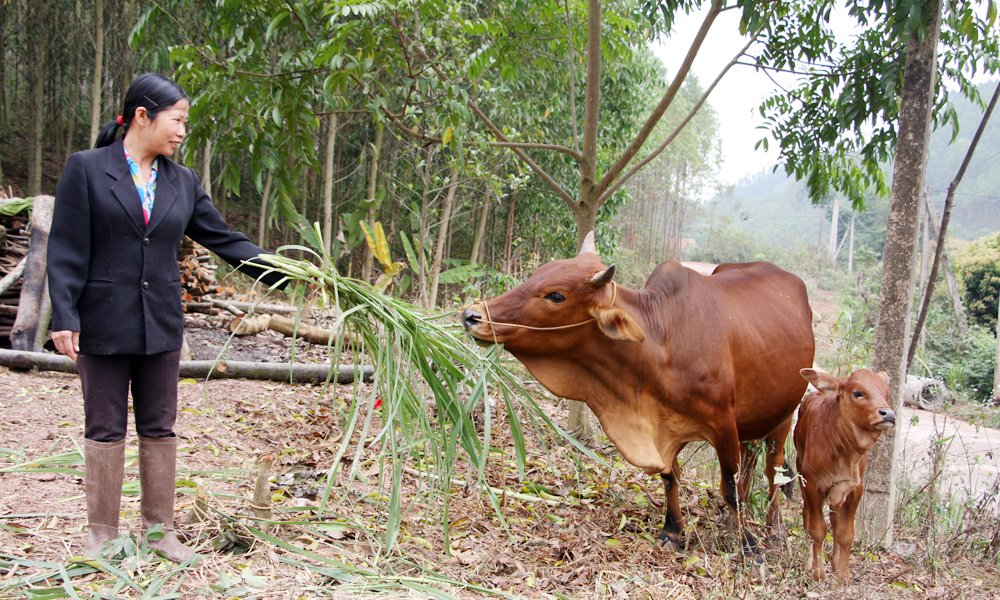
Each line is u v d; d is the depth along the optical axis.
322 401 5.43
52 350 6.16
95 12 11.45
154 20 5.59
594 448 5.46
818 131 6.23
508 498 4.12
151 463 2.56
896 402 4.36
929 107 4.30
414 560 2.98
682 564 3.49
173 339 2.52
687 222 51.03
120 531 2.68
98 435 2.43
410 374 3.06
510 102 9.19
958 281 19.47
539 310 3.39
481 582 2.92
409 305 3.33
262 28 5.21
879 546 4.20
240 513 3.04
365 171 14.88
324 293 2.89
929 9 4.25
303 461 4.09
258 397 5.26
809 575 3.46
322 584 2.52
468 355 3.34
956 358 14.37
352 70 4.88
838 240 54.25
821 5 5.59
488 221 16.19
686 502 4.52
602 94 11.16
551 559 3.34
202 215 2.69
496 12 7.86
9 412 4.19
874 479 4.36
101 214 2.31
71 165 2.28
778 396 3.94
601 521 3.99
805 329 4.21
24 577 2.22
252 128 5.17
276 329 8.00
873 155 5.95
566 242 12.09
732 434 3.63
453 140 7.14
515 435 3.36
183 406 4.80
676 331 3.59
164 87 2.40
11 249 6.72
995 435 8.98
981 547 4.30
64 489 3.16
